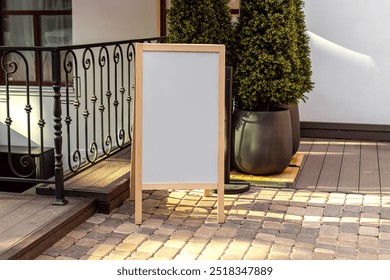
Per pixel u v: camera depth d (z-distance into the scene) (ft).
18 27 23.66
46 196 13.62
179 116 12.80
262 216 13.43
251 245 11.76
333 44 21.40
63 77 23.21
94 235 12.23
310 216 13.44
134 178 14.14
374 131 21.47
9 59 23.77
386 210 13.87
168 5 21.42
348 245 11.78
